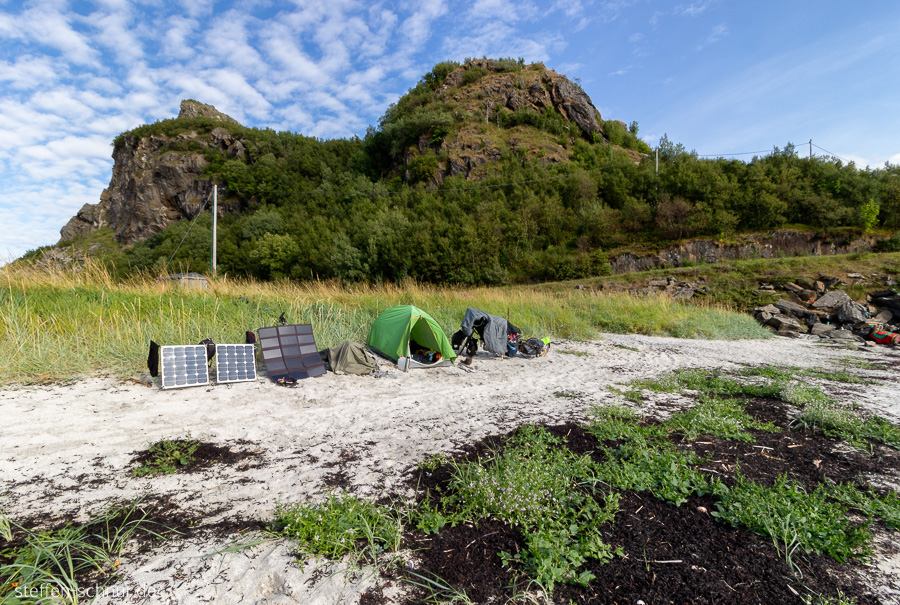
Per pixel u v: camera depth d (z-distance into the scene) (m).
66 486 3.38
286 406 5.70
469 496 3.38
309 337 7.79
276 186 76.00
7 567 2.36
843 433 5.07
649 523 3.19
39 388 5.60
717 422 5.25
